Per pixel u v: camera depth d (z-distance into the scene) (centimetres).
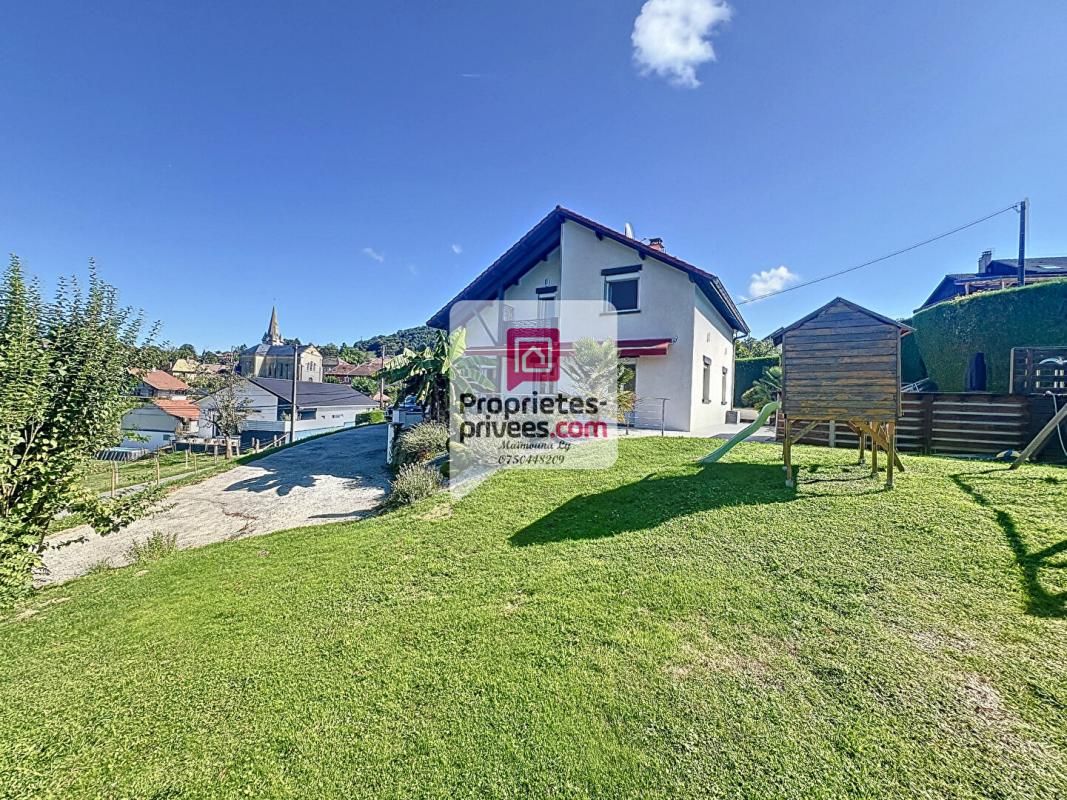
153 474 2012
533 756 284
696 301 1559
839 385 728
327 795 267
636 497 770
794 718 300
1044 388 1140
